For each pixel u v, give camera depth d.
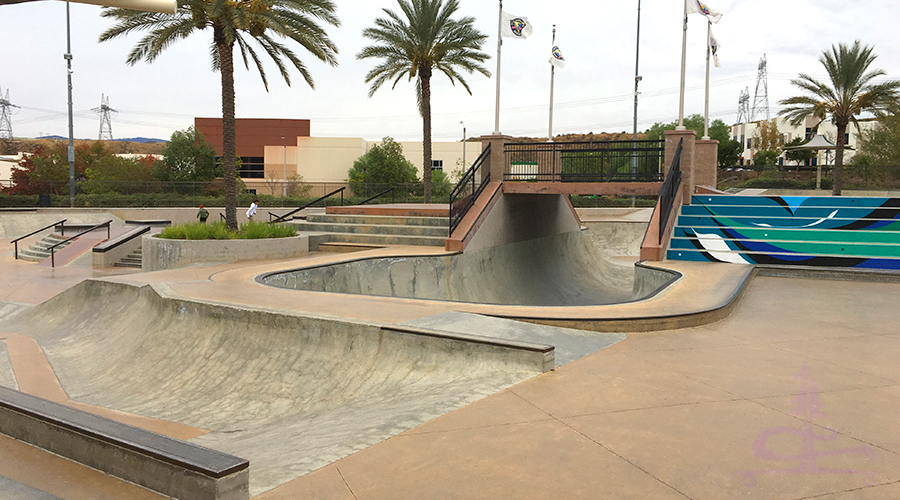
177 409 6.74
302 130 65.06
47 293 15.79
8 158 49.34
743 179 44.97
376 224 17.92
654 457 3.66
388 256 13.70
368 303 8.48
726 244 12.70
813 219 13.14
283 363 7.09
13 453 3.83
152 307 9.70
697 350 6.20
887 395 4.76
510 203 17.39
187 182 41.09
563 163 16.44
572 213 22.69
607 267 23.67
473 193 15.88
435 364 6.06
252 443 4.75
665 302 8.13
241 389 6.89
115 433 3.54
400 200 42.06
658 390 4.93
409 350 6.32
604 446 3.83
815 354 6.02
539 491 3.25
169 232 16.52
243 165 64.94
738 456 3.65
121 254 21.53
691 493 3.20
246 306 8.07
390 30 28.80
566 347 6.25
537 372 5.44
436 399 4.97
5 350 9.73
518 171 17.14
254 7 17.36
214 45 19.98
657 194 14.86
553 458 3.67
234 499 3.04
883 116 34.06
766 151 58.50
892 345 6.35
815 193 36.16
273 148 59.97
